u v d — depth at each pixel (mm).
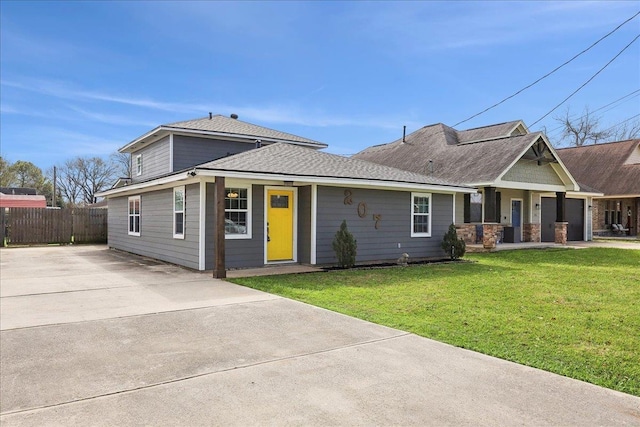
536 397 3518
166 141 17500
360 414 3225
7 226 19812
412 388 3691
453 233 14164
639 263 13195
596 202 28516
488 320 5988
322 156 13812
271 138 18547
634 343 4941
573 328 5574
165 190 13258
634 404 3398
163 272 10750
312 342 4977
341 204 12414
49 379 3881
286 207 12203
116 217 18688
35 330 5441
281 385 3756
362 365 4238
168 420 3133
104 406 3354
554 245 19922
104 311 6469
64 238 21047
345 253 11484
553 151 19250
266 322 5871
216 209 9773
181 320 5961
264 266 11648
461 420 3131
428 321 5938
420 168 20969
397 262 12672
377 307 6797
